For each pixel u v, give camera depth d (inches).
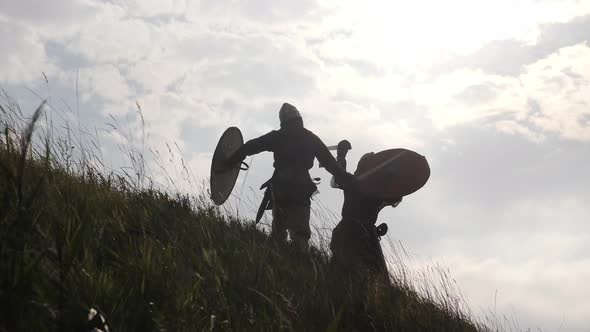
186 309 133.2
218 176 267.6
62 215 144.7
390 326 176.7
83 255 134.5
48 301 106.7
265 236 230.1
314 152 254.4
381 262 227.8
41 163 174.2
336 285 191.0
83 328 107.3
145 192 213.0
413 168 249.3
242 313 148.5
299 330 153.1
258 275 169.3
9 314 101.8
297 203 249.1
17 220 117.3
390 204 250.2
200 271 157.5
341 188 250.4
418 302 197.9
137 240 163.6
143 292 129.4
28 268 106.7
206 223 198.5
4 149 160.1
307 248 231.1
